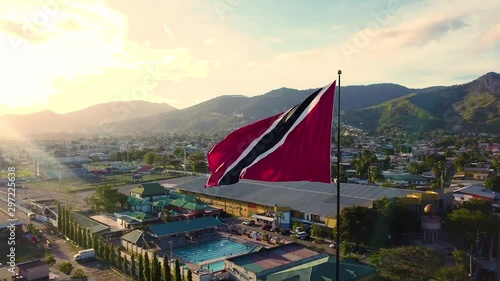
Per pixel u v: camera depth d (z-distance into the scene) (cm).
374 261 4166
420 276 3666
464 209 5303
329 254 4969
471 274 4041
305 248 4953
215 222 6462
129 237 5688
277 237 5962
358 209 5162
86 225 6469
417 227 5569
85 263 5044
